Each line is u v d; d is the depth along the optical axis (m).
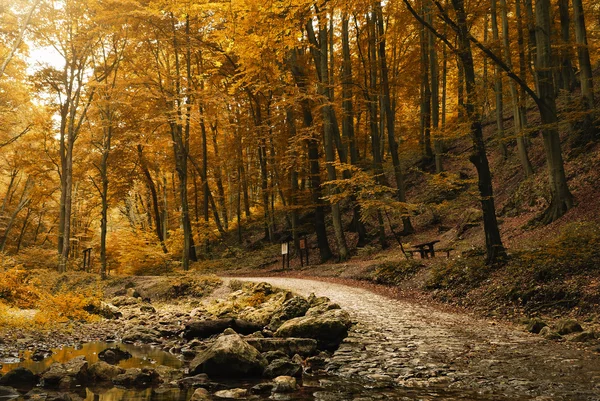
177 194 37.59
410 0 19.02
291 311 9.73
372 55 23.23
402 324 8.70
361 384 5.13
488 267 11.44
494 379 5.00
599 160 14.58
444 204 17.36
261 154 28.69
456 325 8.55
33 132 29.19
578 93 21.08
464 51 11.38
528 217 15.61
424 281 13.02
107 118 22.78
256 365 5.98
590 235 10.38
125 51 22.11
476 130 11.65
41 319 10.20
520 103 16.64
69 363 6.05
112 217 47.78
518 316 8.98
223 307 12.52
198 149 32.34
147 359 7.25
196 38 21.70
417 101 27.67
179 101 21.45
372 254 20.25
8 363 6.71
